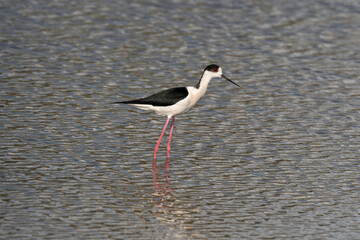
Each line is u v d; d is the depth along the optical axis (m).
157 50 21.08
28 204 10.57
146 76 18.59
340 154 13.46
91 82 17.86
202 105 16.61
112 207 10.64
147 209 10.63
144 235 9.66
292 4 27.17
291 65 20.17
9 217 10.04
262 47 21.89
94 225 9.92
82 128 14.54
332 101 17.05
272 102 16.92
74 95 16.77
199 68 19.55
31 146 13.27
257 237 9.73
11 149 13.04
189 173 12.34
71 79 18.02
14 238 9.35
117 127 14.77
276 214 10.59
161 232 9.79
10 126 14.34
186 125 15.15
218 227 10.04
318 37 23.16
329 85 18.41
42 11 24.72
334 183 11.98
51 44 21.08
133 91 17.27
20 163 12.36
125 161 12.84
